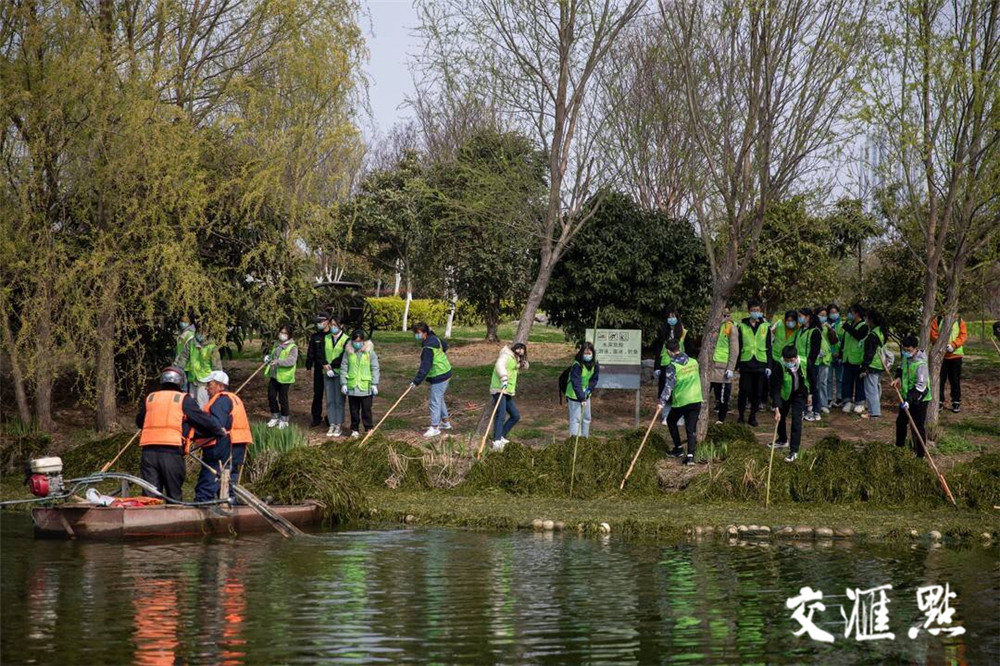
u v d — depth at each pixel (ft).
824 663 26.11
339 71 69.97
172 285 66.59
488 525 47.70
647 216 79.15
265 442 60.29
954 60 58.90
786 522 47.37
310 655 25.96
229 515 45.29
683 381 58.18
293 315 75.92
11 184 64.23
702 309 81.46
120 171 64.44
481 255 107.86
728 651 26.94
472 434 66.33
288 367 69.56
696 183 61.82
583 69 66.33
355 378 67.46
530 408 77.71
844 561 39.34
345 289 90.74
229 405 48.44
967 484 53.57
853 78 58.54
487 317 114.52
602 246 77.87
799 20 57.21
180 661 25.36
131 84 65.05
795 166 58.80
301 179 70.13
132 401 75.72
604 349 68.54
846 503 53.52
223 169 69.62
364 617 29.73
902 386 58.54
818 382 71.87
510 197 68.08
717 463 56.90
